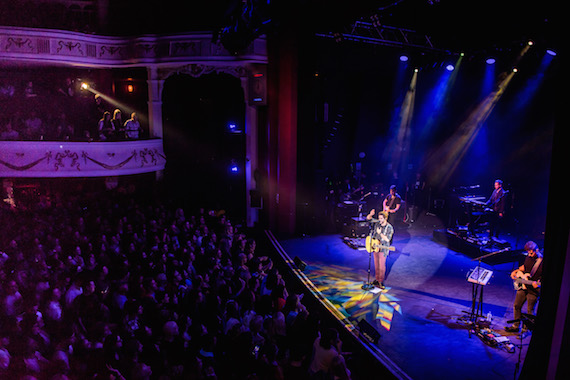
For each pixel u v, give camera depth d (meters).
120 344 6.00
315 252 12.76
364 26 13.60
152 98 17.08
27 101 18.05
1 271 8.80
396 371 6.82
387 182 16.78
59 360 5.67
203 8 16.78
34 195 17.30
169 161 19.31
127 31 17.80
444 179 17.23
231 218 17.14
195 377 5.53
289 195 14.42
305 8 8.01
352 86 15.71
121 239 11.23
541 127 14.64
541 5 8.42
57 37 15.70
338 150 15.98
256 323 6.72
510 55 13.66
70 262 9.45
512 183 15.67
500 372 6.82
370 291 9.80
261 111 15.66
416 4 9.43
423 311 8.84
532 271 7.81
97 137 18.25
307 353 5.73
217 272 8.55
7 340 6.25
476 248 12.03
